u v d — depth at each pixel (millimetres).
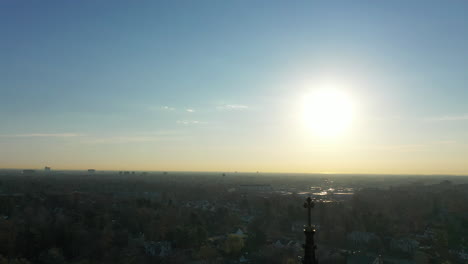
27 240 120875
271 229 173125
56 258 113062
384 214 190000
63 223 133625
